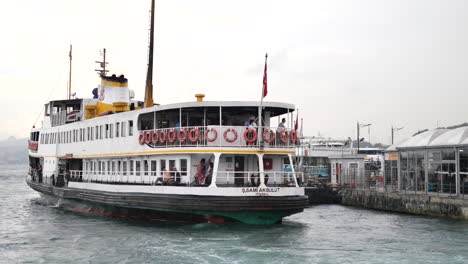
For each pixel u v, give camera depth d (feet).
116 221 108.06
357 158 200.03
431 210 125.59
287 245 78.13
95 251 77.30
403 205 136.05
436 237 92.12
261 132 92.32
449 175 126.72
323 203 170.19
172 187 94.53
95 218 115.24
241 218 91.61
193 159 96.99
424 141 136.26
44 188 144.25
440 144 128.47
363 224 111.55
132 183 108.88
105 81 139.64
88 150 126.72
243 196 88.99
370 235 94.17
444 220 118.01
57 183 140.15
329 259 70.33
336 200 171.12
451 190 126.00
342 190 170.09
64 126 141.90
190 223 96.94
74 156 134.10
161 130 99.14
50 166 149.69
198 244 77.97
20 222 114.11
